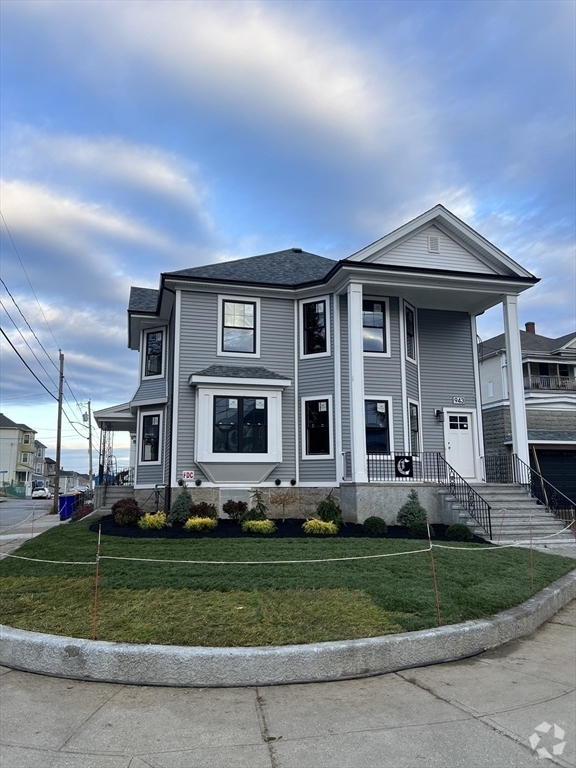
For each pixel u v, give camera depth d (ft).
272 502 48.78
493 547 35.63
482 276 51.98
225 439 50.26
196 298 53.36
